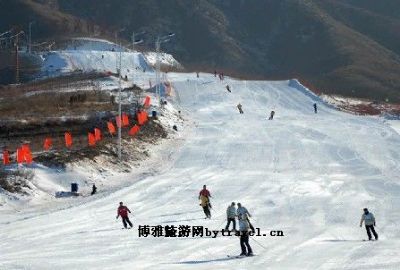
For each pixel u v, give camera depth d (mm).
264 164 57500
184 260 26719
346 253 28234
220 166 56750
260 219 37156
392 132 74000
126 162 56031
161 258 27141
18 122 66125
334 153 62250
